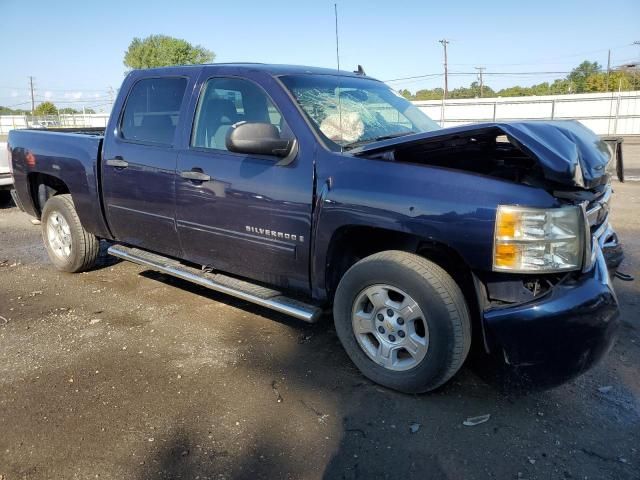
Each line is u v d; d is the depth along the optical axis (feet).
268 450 8.84
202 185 12.64
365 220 10.02
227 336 13.05
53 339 12.96
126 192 14.67
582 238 8.91
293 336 13.03
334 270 11.24
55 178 17.58
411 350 10.05
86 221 16.35
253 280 13.51
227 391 10.59
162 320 14.05
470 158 12.26
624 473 8.28
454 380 10.91
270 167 11.44
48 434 9.25
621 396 10.34
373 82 14.78
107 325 13.75
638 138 87.66
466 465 8.47
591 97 108.68
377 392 10.53
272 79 12.02
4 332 13.38
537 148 8.71
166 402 10.21
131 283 17.06
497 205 8.81
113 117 15.12
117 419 9.67
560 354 8.91
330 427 9.43
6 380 11.03
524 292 9.28
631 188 34.37
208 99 13.03
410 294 9.74
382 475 8.26
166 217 13.78
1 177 30.45
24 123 174.40
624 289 15.81
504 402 10.14
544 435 9.18
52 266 19.12
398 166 9.95
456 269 10.40
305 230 11.02
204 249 13.21
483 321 9.32
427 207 9.34
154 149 13.84
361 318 10.70
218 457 8.67
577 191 9.04
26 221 27.84
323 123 11.43
